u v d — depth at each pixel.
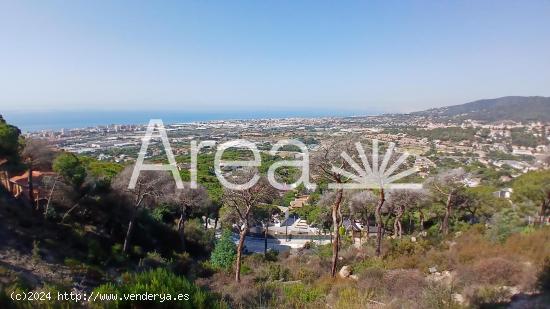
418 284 8.07
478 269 8.09
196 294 4.08
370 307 6.84
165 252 21.00
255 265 17.64
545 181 14.66
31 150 18.02
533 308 6.02
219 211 32.00
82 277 11.34
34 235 13.80
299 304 7.82
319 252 18.86
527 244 10.16
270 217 35.59
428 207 25.70
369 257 14.04
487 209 21.92
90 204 19.67
